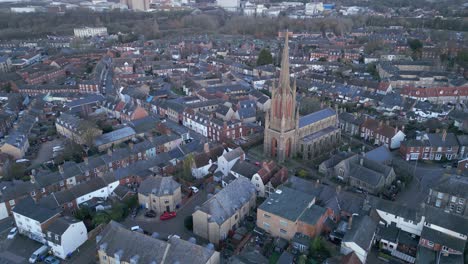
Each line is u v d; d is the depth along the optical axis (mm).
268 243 83688
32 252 84125
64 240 80188
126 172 109062
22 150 129625
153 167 113875
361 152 125062
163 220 93875
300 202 87562
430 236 78750
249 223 92000
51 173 107062
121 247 73062
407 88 185500
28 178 112250
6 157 122188
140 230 87000
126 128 143125
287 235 84312
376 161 112812
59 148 135000
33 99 186750
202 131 150250
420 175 115062
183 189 105875
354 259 70188
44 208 89062
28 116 159375
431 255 76812
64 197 96062
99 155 127500
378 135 136250
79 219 91938
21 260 81562
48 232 81375
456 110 157125
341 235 82375
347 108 172375
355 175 106000
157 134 145875
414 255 79188
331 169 112562
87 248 84562
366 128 141625
